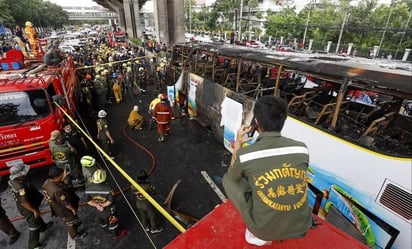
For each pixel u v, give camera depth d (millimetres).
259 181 1425
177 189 5453
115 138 8016
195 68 8484
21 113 5031
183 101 9906
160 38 25312
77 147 5762
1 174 5121
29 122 5043
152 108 8086
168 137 8039
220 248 1854
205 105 7832
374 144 3287
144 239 4160
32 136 5125
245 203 1570
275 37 36750
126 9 48031
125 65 14070
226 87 6492
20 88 4980
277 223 1411
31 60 8766
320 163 3770
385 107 4188
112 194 3848
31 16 65562
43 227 4270
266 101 1568
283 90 5902
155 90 13750
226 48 7059
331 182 3619
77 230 4188
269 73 6621
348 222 3383
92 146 7391
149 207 3961
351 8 31469
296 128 4180
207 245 1883
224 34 43219
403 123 3791
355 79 3344
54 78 6262
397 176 2773
